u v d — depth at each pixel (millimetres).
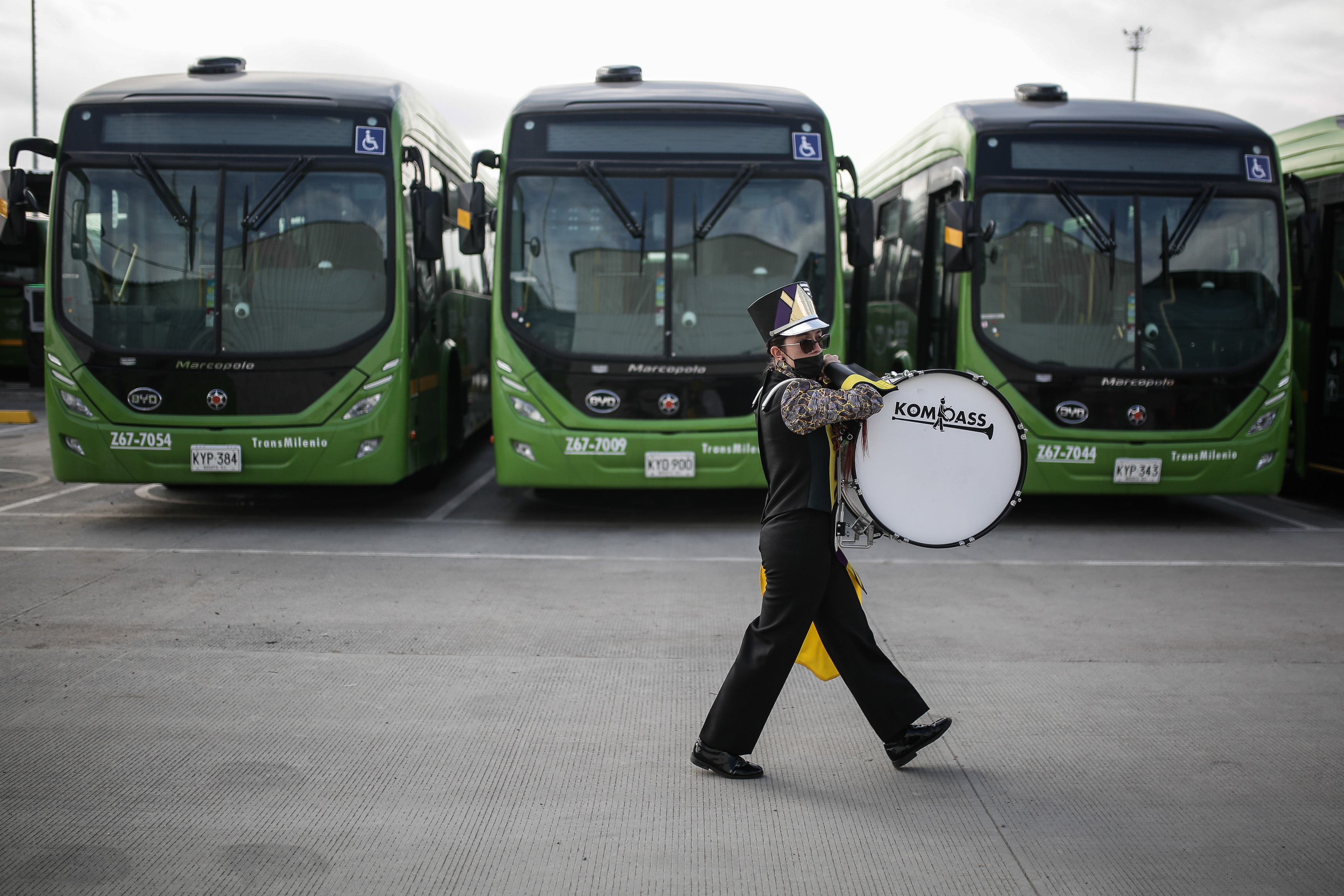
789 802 3830
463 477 12320
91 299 8797
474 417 13297
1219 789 3947
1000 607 6629
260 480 8852
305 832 3559
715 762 4023
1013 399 9289
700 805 3795
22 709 4648
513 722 4598
